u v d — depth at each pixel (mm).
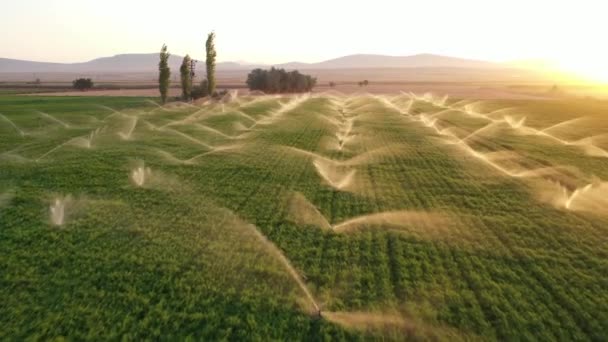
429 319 9898
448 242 14047
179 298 10617
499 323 9734
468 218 16297
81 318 9750
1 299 10461
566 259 12891
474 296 10836
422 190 20203
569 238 14422
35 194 18781
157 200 18109
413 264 12492
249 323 9648
